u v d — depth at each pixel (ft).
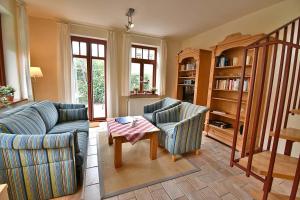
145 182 6.12
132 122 8.52
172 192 5.64
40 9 9.98
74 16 11.03
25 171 4.46
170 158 8.01
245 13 9.83
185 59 14.87
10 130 4.76
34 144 4.28
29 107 7.13
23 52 9.17
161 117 9.70
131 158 7.93
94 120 14.48
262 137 5.57
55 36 12.00
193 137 8.11
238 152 8.83
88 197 5.31
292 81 5.38
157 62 15.89
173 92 17.15
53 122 8.33
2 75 8.52
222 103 11.21
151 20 11.27
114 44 13.64
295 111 5.05
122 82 14.49
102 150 8.73
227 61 10.40
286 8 8.09
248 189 5.85
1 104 6.95
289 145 4.87
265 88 8.43
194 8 9.30
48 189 4.71
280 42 3.60
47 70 12.10
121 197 5.35
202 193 5.62
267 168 3.98
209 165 7.46
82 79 13.71
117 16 10.79
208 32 13.29
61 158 4.63
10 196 4.48
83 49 13.41
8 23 8.49
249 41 8.29
